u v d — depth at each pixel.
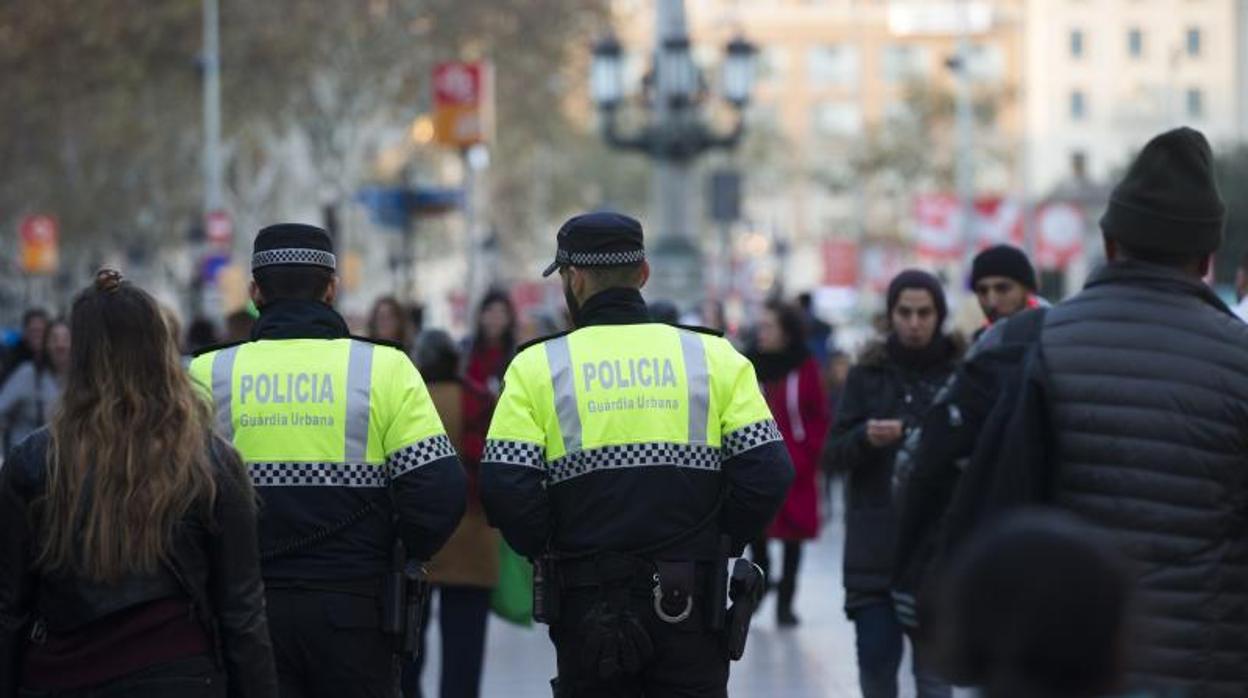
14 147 115.94
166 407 13.68
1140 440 12.93
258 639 13.84
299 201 159.00
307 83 123.75
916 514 16.27
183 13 98.62
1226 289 119.38
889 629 22.55
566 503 16.16
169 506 13.48
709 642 16.12
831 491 62.59
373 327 30.75
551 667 31.30
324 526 16.41
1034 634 7.18
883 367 23.36
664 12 68.69
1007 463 13.26
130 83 99.94
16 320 148.75
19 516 13.70
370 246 151.50
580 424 16.08
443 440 16.59
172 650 13.60
